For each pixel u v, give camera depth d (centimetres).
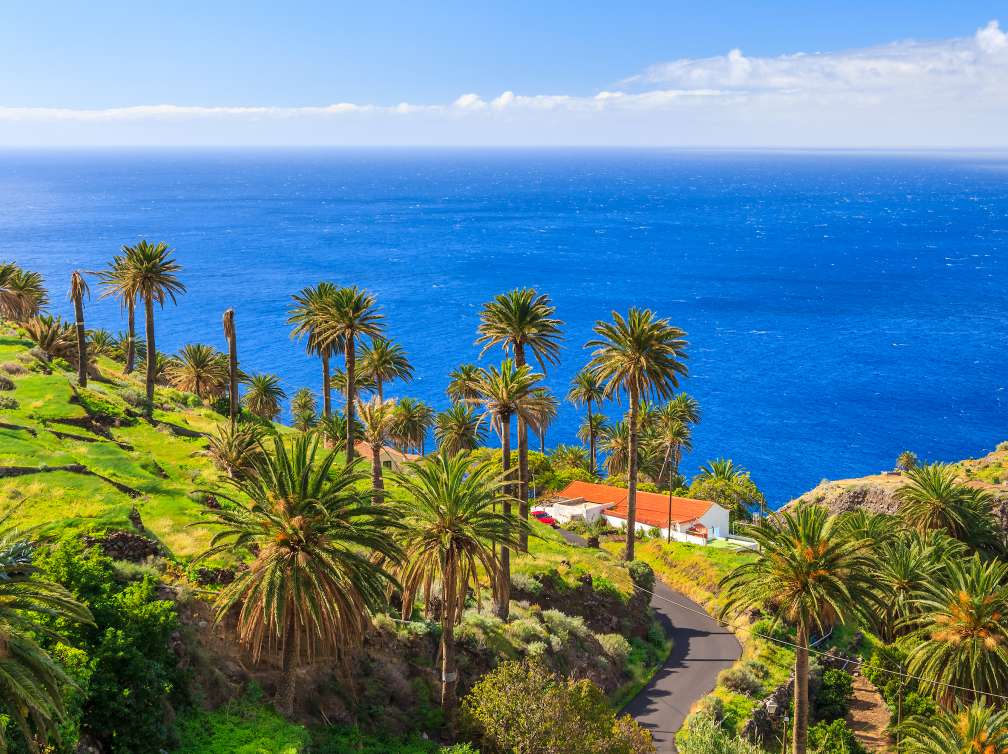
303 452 3161
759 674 5334
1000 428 18275
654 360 6638
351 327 7238
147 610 2759
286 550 3042
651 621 6116
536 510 9575
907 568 5609
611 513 9300
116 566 3128
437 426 9475
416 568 3597
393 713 3466
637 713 4747
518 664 3741
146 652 2714
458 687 3831
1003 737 3522
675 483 11875
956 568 4847
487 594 5050
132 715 2506
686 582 7319
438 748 3341
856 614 3941
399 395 19612
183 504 4350
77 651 2489
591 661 4872
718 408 19750
